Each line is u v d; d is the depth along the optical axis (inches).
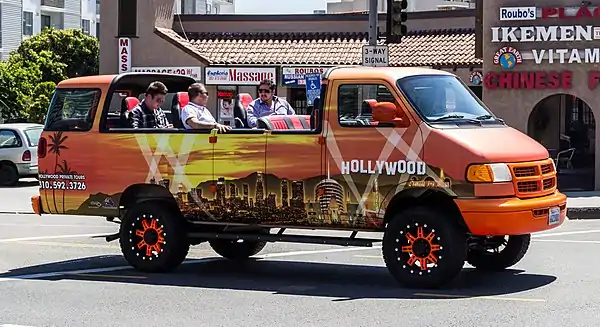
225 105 1163.9
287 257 498.0
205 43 1201.4
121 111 459.5
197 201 424.5
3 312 356.8
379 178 387.2
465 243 381.7
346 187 393.7
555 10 829.8
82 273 448.1
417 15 1195.3
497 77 852.6
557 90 840.9
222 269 458.0
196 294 390.6
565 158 1002.1
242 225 424.2
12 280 429.7
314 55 1162.0
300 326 325.4
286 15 1217.4
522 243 422.9
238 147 415.5
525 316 334.6
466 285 399.2
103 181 446.0
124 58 1165.7
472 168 370.3
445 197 383.9
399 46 1160.8
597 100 836.6
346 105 397.4
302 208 403.2
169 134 431.5
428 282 383.6
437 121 385.1
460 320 329.4
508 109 853.2
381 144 387.2
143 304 370.0
